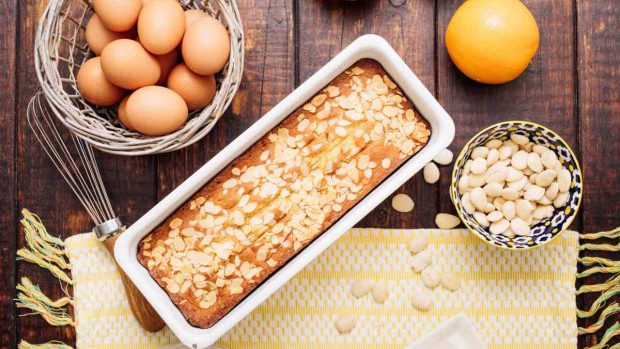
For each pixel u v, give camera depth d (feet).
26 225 3.12
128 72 2.73
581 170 3.15
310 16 3.13
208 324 2.78
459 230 3.13
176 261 2.79
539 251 3.14
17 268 3.15
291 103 2.75
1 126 3.13
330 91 2.84
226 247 2.79
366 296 3.13
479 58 2.92
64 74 3.10
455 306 3.13
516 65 2.92
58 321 3.14
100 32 2.82
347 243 3.13
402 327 3.13
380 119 2.82
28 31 3.13
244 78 3.12
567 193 2.99
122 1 2.72
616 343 3.17
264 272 2.80
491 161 3.02
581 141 3.15
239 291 2.79
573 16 3.15
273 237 2.80
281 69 3.13
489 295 3.13
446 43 3.02
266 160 2.82
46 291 3.15
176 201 2.74
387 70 2.83
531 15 2.95
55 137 3.13
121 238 2.71
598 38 3.15
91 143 2.82
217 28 2.76
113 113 3.01
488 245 3.13
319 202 2.81
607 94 3.15
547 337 3.13
